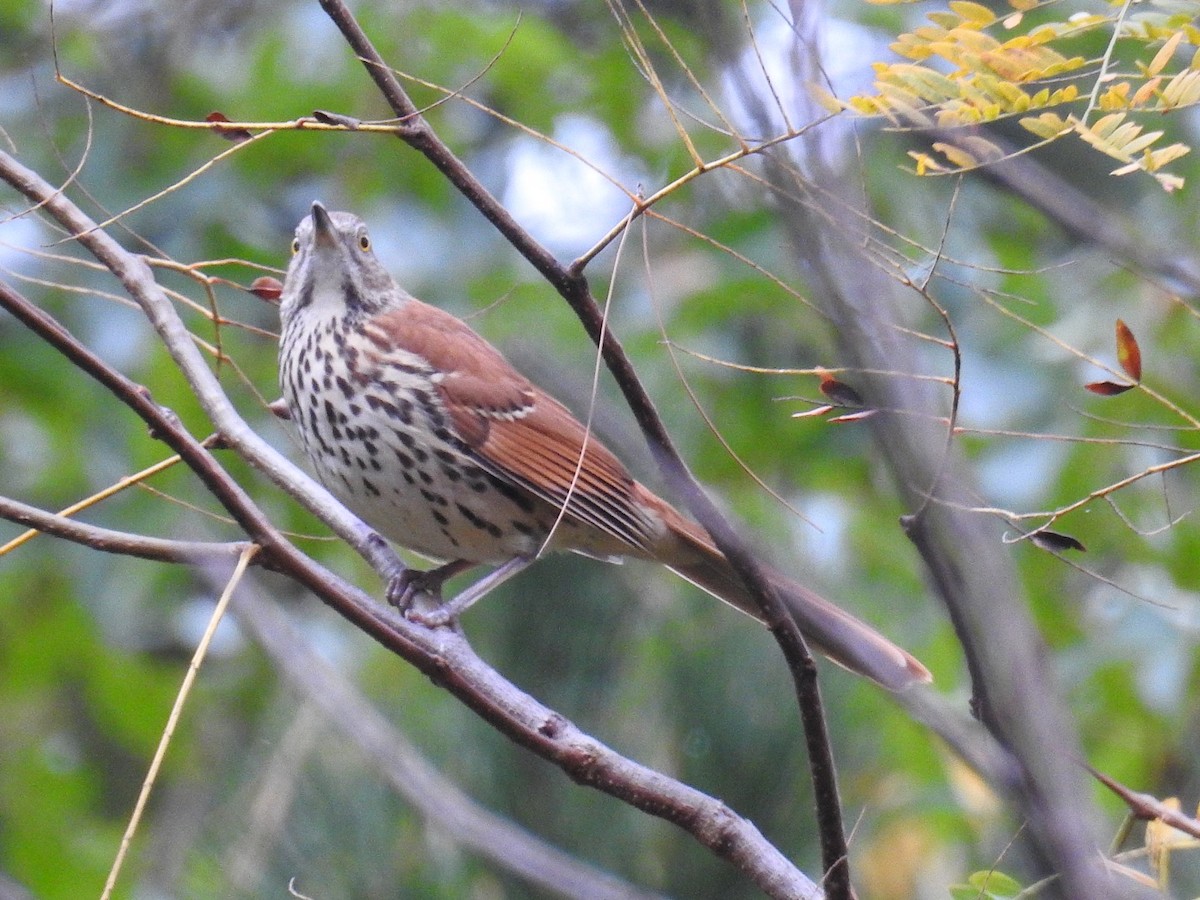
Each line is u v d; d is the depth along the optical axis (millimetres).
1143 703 9930
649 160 12008
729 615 8258
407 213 11703
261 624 9375
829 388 4801
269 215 12047
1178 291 6488
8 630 12148
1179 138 9875
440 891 7723
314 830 7926
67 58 12117
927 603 10602
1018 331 10422
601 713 8188
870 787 9297
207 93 12070
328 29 11930
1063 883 4051
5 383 11656
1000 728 4297
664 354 10812
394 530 8594
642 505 8289
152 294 6367
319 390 8453
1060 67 4566
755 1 7762
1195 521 10266
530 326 11234
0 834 11898
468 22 11828
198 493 11383
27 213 5980
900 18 9297
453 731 8289
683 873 7855
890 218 9250
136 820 4379
